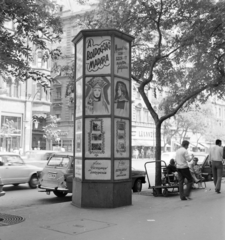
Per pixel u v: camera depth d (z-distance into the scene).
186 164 10.35
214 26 12.48
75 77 10.08
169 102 15.36
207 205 9.14
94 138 9.05
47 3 9.48
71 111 52.41
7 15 8.56
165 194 11.30
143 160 48.81
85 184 8.93
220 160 11.90
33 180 15.59
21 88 40.94
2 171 14.27
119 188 9.05
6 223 7.05
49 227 6.68
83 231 6.35
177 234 6.08
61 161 12.17
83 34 9.36
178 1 12.35
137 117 56.69
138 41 14.13
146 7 12.47
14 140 40.22
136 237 5.91
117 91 9.25
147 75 16.44
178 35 13.42
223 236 5.92
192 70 14.09
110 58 9.20
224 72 13.41
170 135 54.53
